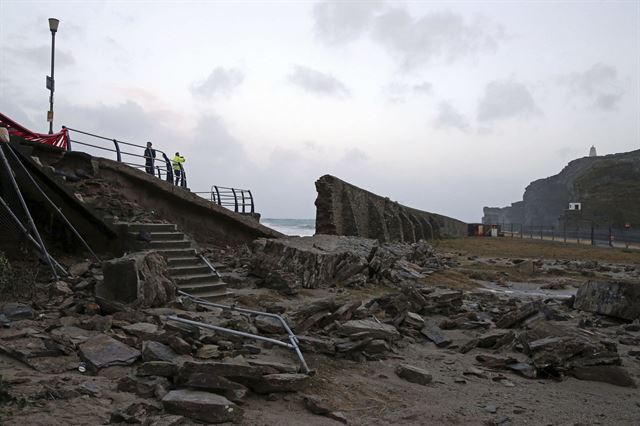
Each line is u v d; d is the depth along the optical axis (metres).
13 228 10.87
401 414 5.41
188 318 8.00
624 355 8.78
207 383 4.96
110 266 8.44
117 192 15.48
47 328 6.71
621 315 12.09
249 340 7.27
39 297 8.70
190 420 4.52
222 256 16.34
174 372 5.33
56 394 4.63
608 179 104.25
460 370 7.52
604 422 5.56
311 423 4.90
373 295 14.05
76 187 14.36
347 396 5.82
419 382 6.67
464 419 5.42
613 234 58.94
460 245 43.84
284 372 5.92
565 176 155.00
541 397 6.40
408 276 17.91
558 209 153.62
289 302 11.66
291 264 13.86
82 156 15.17
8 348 5.63
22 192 11.42
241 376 5.28
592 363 7.48
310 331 8.27
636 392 6.83
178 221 17.47
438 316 11.83
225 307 9.09
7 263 8.92
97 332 6.75
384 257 17.50
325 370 6.67
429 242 44.97
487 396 6.32
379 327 8.44
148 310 8.25
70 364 5.54
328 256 14.47
